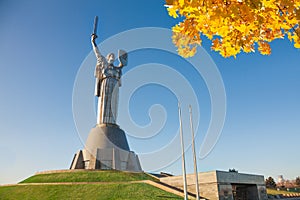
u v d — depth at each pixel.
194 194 37.03
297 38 4.80
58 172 45.38
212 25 4.91
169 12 4.87
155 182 38.91
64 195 34.12
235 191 45.06
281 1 4.37
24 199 34.16
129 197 32.34
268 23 4.86
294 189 83.94
